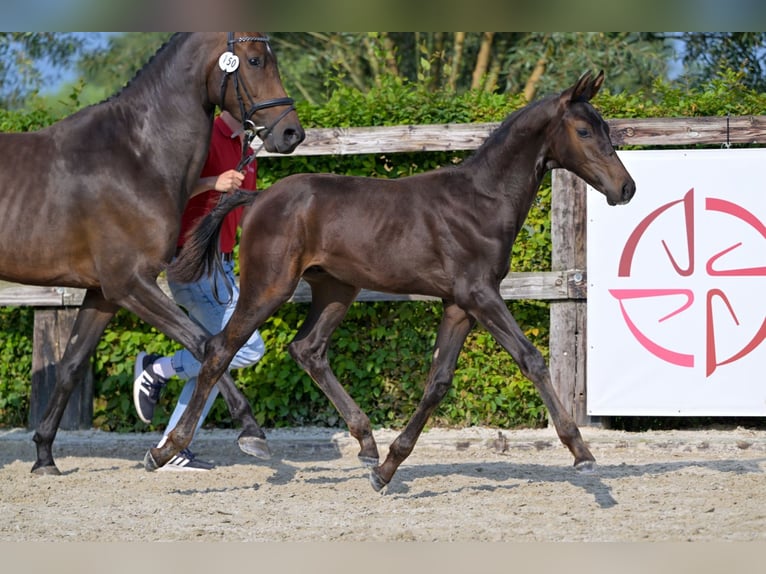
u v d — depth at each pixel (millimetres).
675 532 6215
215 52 7707
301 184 7367
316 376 7801
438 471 8414
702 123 9508
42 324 9875
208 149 7957
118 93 7883
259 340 8305
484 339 9844
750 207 9469
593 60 19328
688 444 9164
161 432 10062
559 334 9727
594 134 6961
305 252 7316
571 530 6320
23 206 7609
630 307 9547
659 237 9523
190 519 6730
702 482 7781
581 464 6586
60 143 7719
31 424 9930
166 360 8359
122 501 7309
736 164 9477
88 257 7715
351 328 9969
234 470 8531
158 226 7625
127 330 10047
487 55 20828
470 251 7109
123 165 7621
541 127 7105
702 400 9508
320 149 9633
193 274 7547
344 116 9844
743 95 10102
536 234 9922
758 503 7035
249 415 7609
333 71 21391
